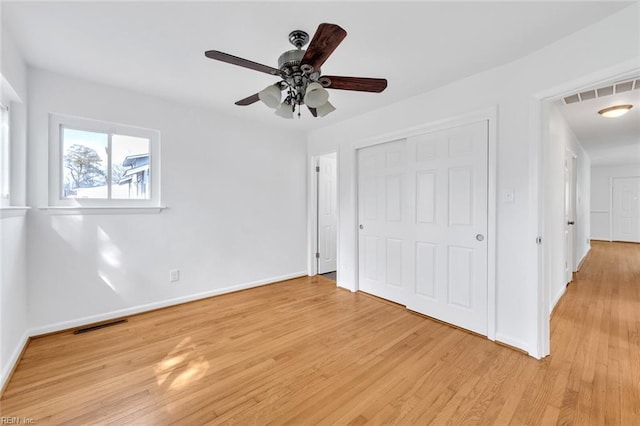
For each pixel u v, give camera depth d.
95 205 2.70
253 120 3.78
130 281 2.87
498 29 1.83
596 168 8.15
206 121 3.37
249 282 3.82
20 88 2.14
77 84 2.54
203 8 1.63
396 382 1.81
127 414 1.53
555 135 2.98
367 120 3.46
